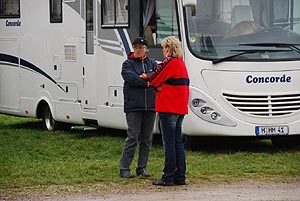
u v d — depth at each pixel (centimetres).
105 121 2109
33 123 2691
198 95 1859
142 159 1589
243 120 1859
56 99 2297
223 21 1877
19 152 1952
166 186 1505
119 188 1487
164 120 1479
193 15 1872
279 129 1872
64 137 2223
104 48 2089
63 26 2242
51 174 1614
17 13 2423
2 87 2506
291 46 1884
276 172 1644
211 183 1538
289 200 1380
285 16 1905
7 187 1491
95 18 2116
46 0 2306
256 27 1884
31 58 2381
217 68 1855
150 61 1568
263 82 1859
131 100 1548
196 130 1870
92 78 2142
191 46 1866
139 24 1977
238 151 1939
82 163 1759
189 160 1794
